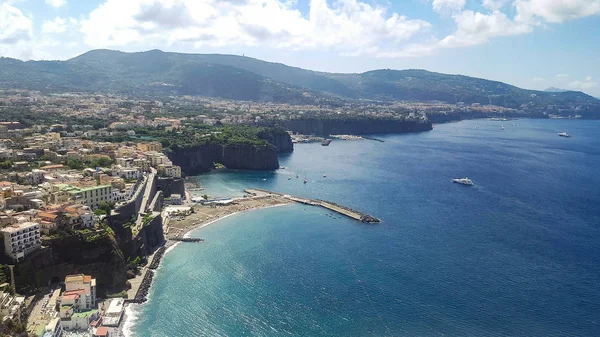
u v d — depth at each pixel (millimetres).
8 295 169375
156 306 199375
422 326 190125
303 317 194625
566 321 196125
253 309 199625
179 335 178750
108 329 175125
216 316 193250
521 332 187375
